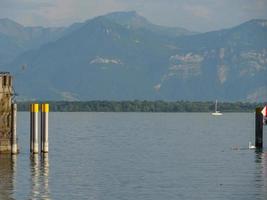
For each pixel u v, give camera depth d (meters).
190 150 160.25
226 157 138.50
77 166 118.88
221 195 86.44
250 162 126.81
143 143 189.00
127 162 127.88
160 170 113.44
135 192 88.44
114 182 97.56
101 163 125.31
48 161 124.62
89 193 87.31
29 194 85.88
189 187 92.88
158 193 87.69
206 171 111.88
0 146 127.06
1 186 92.25
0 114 125.31
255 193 87.94
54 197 84.00
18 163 119.44
